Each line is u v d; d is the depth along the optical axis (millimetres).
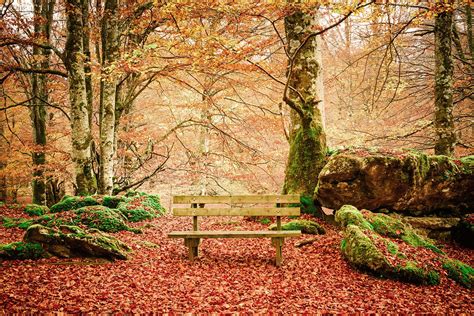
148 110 20703
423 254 6566
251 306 4695
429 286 5910
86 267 5949
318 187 9164
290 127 10891
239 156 17375
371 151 9070
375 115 17594
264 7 8547
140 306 4547
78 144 11641
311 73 10273
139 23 12281
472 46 14859
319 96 10359
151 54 10664
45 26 15391
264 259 6746
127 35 12633
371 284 5750
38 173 15961
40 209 12062
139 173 18156
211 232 6438
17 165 18922
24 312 4133
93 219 8586
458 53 14430
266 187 19766
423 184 9000
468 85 13758
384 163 8594
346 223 7238
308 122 10133
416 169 8797
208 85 14570
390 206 9125
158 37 12555
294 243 7715
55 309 4301
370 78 17172
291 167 10297
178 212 6840
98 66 11812
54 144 18766
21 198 25438
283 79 15508
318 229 8445
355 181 8766
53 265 5957
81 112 11672
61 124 19734
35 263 5988
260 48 10023
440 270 6230
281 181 20188
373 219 7613
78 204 10539
